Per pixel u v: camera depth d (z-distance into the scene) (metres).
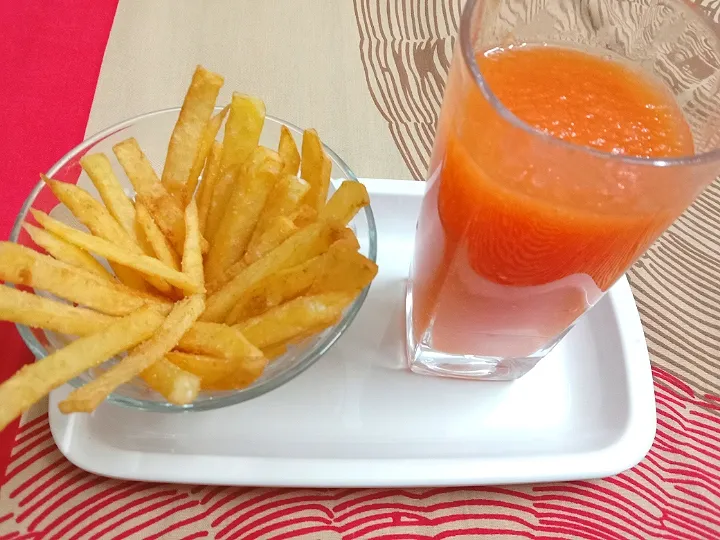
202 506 0.61
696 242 0.84
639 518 0.64
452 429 0.67
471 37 0.48
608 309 0.75
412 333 0.71
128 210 0.62
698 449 0.69
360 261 0.55
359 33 1.01
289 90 0.93
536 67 0.57
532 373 0.72
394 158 0.88
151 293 0.63
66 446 0.60
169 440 0.63
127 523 0.59
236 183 0.63
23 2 0.95
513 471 0.63
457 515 0.63
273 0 1.04
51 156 0.81
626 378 0.70
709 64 0.51
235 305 0.60
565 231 0.49
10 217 0.76
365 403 0.68
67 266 0.54
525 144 0.44
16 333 0.67
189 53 0.95
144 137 0.72
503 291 0.58
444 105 0.56
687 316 0.78
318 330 0.58
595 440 0.67
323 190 0.64
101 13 0.97
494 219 0.51
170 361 0.54
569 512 0.64
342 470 0.61
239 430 0.65
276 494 0.62
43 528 0.58
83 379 0.56
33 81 0.88
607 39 0.60
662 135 0.53
